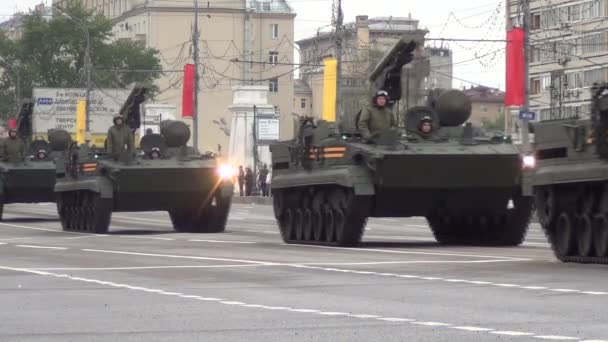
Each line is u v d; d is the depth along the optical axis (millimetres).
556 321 15297
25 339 14328
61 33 113500
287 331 14695
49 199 51969
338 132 31438
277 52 124312
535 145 25969
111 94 86875
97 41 113938
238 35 118625
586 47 73750
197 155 40625
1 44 115000
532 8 77438
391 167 29453
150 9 117812
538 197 26109
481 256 26469
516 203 30766
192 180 39625
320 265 24094
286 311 16672
